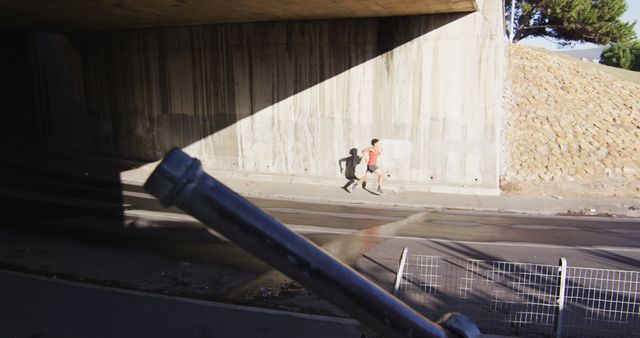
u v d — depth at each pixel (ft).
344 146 58.34
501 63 51.90
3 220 39.34
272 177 60.64
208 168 65.46
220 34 61.41
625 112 70.28
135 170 65.41
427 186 55.01
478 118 53.21
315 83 58.08
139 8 48.62
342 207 48.44
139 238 35.47
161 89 67.21
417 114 54.95
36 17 56.39
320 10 49.26
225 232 3.74
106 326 21.40
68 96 76.74
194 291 26.08
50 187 53.01
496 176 53.72
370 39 54.90
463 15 51.52
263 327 21.54
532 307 24.16
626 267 31.14
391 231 39.45
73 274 28.04
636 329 21.89
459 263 31.35
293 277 3.96
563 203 49.98
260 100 61.16
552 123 67.10
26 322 21.57
